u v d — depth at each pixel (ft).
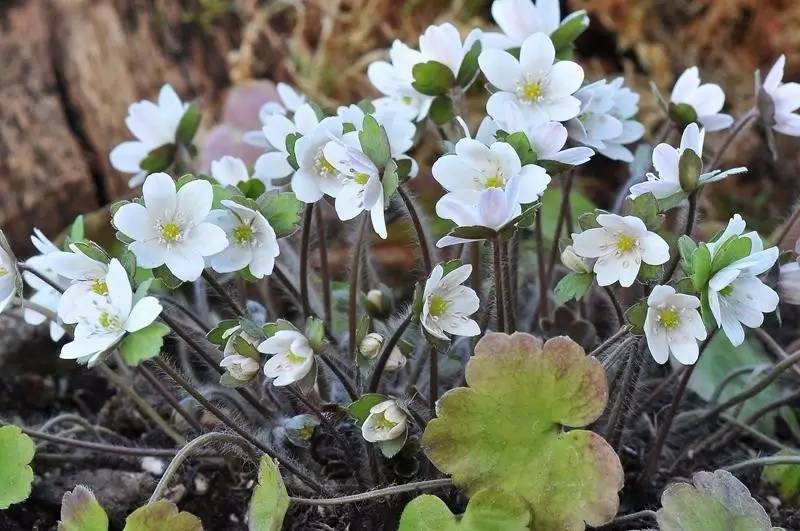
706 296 1.22
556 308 1.46
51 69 2.05
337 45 2.21
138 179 1.49
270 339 1.24
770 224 2.09
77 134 2.03
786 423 1.60
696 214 1.34
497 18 1.40
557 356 1.24
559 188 1.91
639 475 1.44
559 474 1.24
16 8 2.07
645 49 2.24
